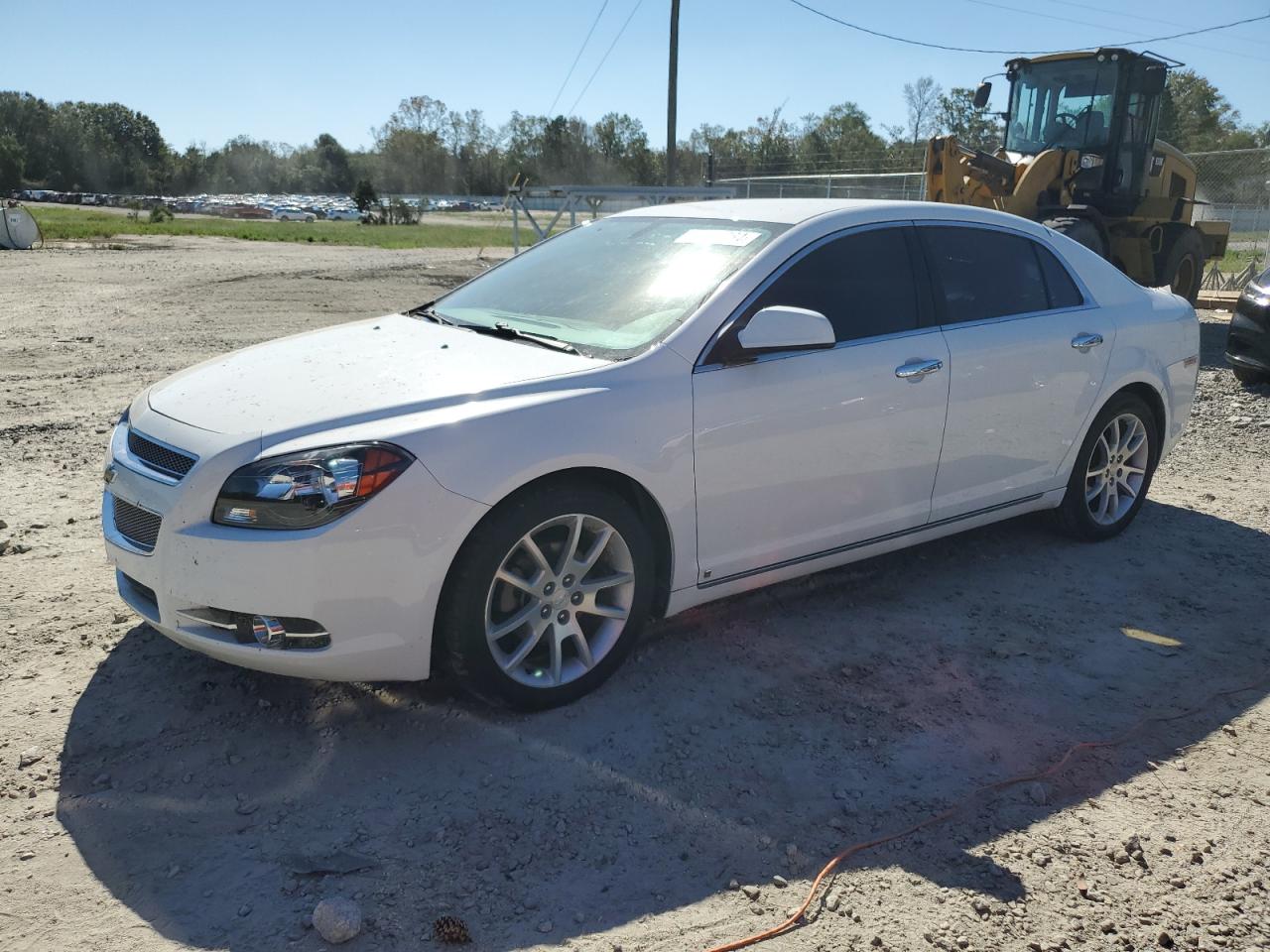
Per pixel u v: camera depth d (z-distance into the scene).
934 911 2.55
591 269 4.25
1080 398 4.80
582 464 3.26
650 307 3.79
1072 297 4.87
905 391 4.06
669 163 27.81
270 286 17.81
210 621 3.06
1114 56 12.45
